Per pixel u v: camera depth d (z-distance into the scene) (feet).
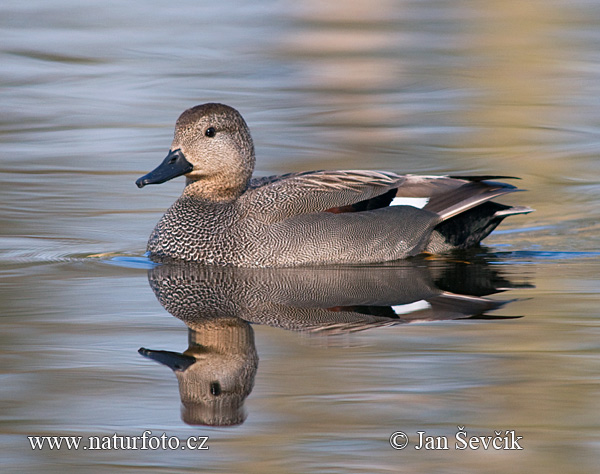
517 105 71.87
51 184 56.44
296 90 76.59
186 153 45.27
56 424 28.81
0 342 33.94
